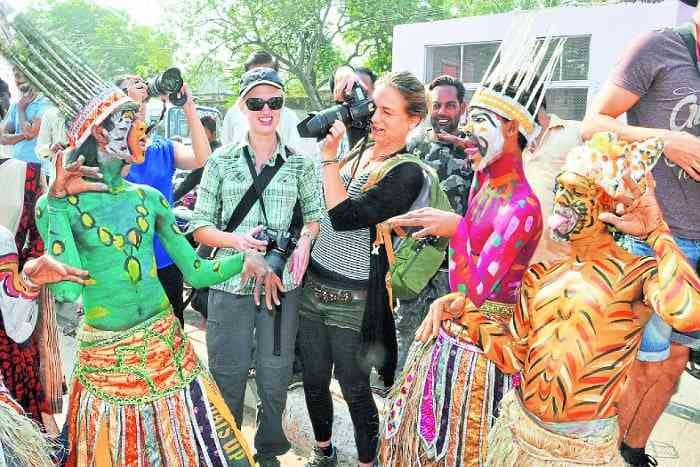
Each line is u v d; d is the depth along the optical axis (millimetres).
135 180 3631
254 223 3109
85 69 2330
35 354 3217
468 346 2389
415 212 2463
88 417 2416
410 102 2748
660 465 3334
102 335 2396
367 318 2871
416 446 2492
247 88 2984
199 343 5031
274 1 25734
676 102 2883
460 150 3904
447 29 10984
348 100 2842
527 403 2066
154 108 7727
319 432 3256
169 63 23172
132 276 2430
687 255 3008
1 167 3148
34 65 2279
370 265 2881
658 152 1826
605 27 8969
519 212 2225
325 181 2670
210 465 2484
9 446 2174
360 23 27219
